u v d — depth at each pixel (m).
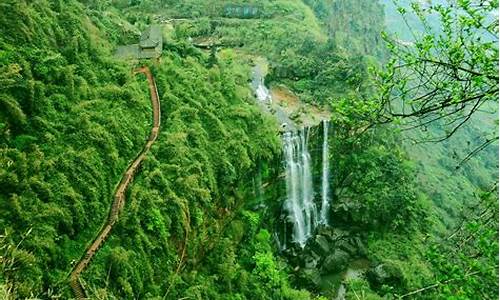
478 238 7.43
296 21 66.75
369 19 102.06
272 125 36.00
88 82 27.84
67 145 22.91
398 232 38.19
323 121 39.00
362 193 38.66
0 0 25.42
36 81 23.42
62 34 28.80
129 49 35.12
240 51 52.78
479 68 7.40
